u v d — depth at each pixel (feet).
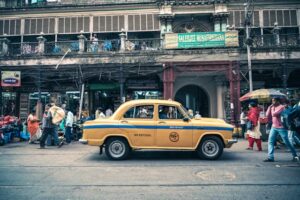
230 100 55.83
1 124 44.65
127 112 28.71
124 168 24.20
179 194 16.67
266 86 62.23
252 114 35.37
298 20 62.95
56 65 56.80
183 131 28.07
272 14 63.26
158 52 56.13
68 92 64.75
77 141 47.57
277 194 16.58
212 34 55.77
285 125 26.35
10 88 63.26
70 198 16.03
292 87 62.39
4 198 16.06
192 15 64.64
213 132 28.04
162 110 28.76
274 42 57.06
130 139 27.96
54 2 67.31
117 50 58.39
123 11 65.05
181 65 56.08
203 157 28.19
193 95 70.49
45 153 33.55
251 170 23.11
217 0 62.44
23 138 49.52
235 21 63.41
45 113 39.42
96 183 19.31
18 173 22.53
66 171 23.18
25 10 65.67
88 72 56.65
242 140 48.37
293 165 25.18
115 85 62.75
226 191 17.24
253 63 55.52
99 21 65.31
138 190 17.58
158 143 27.94
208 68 55.77
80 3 65.82
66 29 65.51
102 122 28.32
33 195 16.63
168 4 63.36
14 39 66.39
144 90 64.85
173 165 25.39
